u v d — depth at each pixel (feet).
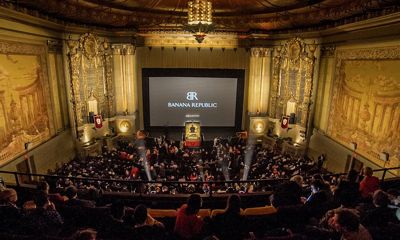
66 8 44.06
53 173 45.01
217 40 68.23
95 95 60.39
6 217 14.84
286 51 62.13
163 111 71.92
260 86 69.26
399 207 16.97
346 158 45.11
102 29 60.80
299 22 54.24
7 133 36.17
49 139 47.03
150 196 21.90
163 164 44.88
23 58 39.83
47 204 15.44
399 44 33.91
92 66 58.90
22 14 38.70
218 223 14.73
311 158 57.82
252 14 56.13
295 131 62.85
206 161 51.72
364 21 39.93
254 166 47.91
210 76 70.44
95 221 16.66
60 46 50.88
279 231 14.73
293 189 18.21
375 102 38.22
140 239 13.50
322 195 17.35
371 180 21.93
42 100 45.01
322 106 55.31
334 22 48.96
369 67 40.06
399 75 33.71
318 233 13.57
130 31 63.46
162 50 68.90
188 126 66.49
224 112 72.79
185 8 53.67
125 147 62.23
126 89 66.85
